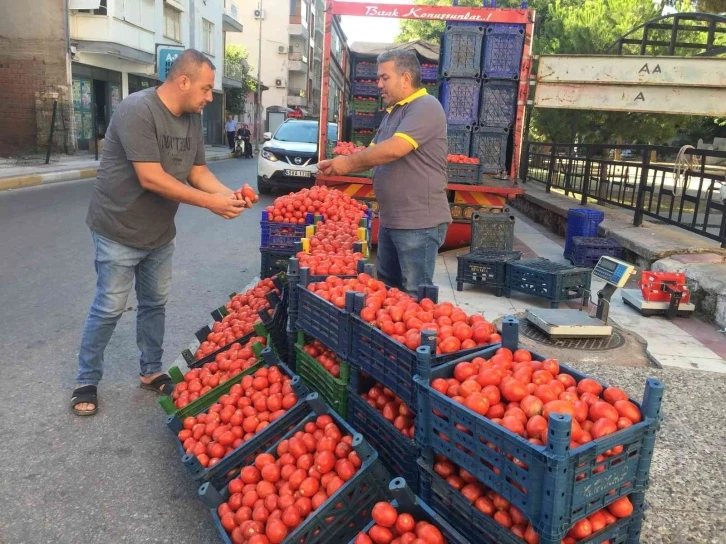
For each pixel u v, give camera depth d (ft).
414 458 9.14
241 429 10.66
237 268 25.82
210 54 115.75
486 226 25.05
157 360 14.21
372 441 10.27
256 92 160.25
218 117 130.82
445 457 8.32
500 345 9.23
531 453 6.56
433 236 14.32
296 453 9.35
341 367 10.80
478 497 7.72
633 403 7.55
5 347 16.43
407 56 13.73
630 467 7.18
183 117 12.37
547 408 7.22
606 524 7.23
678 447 11.54
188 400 11.78
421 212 14.06
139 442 12.08
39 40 68.90
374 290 11.98
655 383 7.22
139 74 88.89
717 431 12.19
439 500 8.32
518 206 48.93
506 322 9.20
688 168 26.48
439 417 7.97
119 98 84.99
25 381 14.47
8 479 10.70
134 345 16.97
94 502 10.19
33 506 10.02
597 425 6.99
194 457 9.84
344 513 8.39
